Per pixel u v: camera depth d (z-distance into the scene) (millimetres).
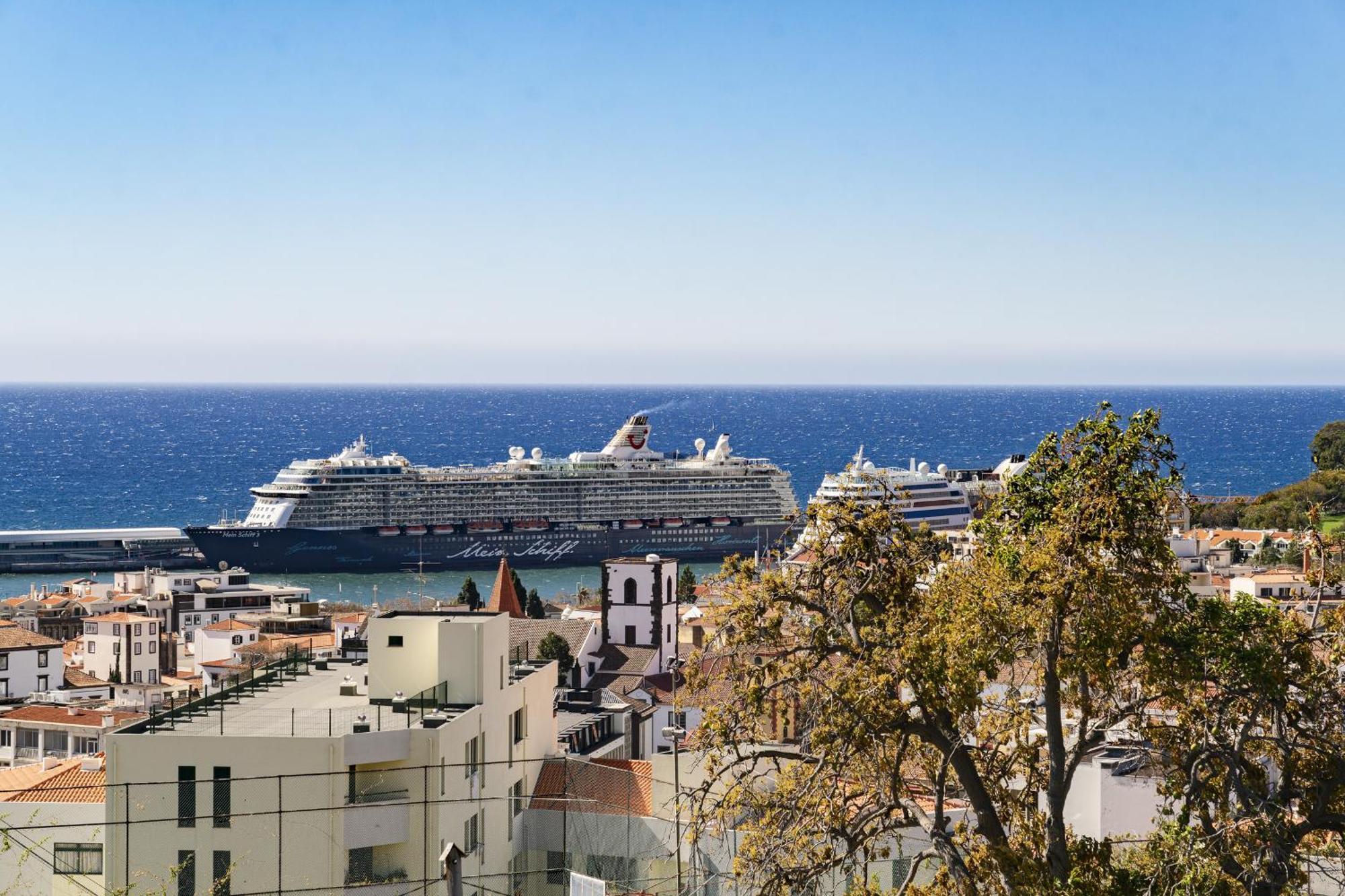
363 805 68062
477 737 75812
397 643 78875
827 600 53031
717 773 56906
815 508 53875
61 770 86562
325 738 68688
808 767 52219
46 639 163500
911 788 61781
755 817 59219
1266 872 46469
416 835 69812
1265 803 46688
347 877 68688
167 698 140250
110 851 69625
